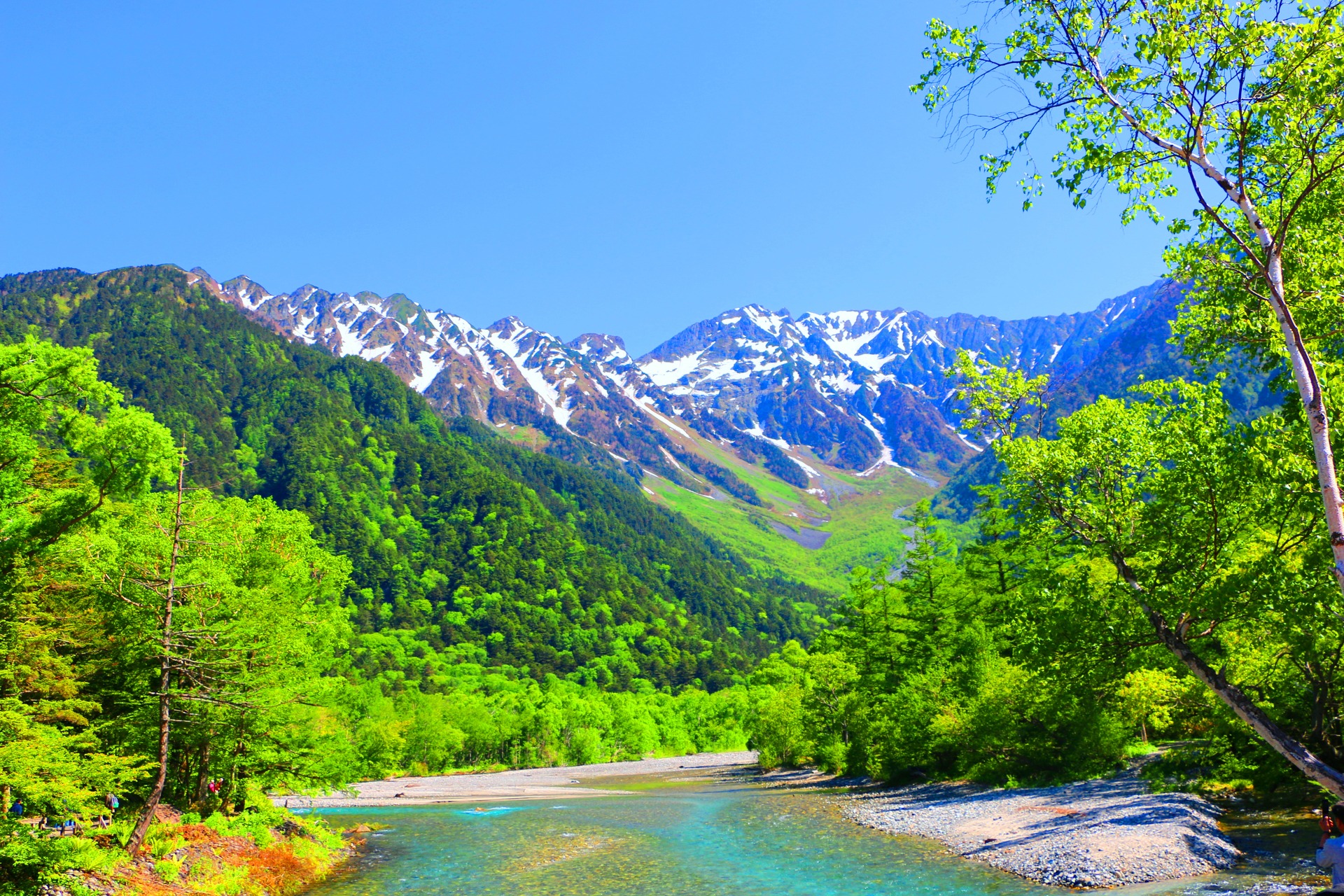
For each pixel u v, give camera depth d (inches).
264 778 1354.6
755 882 1068.5
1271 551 727.1
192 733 1143.0
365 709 4033.0
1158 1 590.2
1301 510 719.7
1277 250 597.6
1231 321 809.5
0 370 901.8
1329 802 1064.8
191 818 1187.9
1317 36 556.4
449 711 4685.0
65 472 1073.5
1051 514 819.4
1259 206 716.0
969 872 1035.3
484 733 4626.0
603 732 5172.2
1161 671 1201.4
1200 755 1385.3
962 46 617.0
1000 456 825.5
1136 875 901.2
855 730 2370.8
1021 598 863.1
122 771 876.0
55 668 924.6
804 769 3051.2
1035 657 812.6
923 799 1754.4
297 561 1525.6
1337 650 821.9
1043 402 840.3
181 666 1030.4
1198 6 577.6
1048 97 617.9
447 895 1066.7
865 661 2546.8
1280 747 658.8
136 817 1112.8
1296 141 613.6
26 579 908.0
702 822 1729.8
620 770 4037.9
